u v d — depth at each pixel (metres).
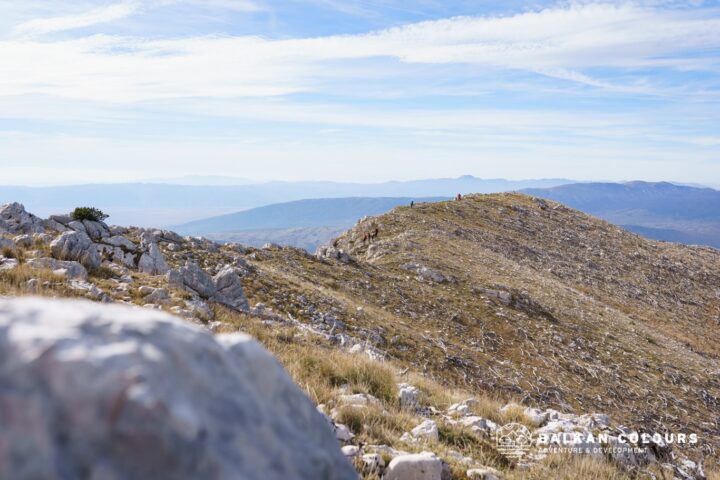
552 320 50.22
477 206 98.50
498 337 42.12
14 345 1.57
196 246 36.25
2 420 1.40
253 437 1.90
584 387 37.97
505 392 31.98
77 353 1.57
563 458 8.91
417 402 11.29
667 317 72.75
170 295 18.19
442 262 57.94
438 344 35.44
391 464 6.02
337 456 2.39
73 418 1.47
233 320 17.52
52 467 1.36
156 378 1.65
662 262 93.62
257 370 2.32
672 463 11.40
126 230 33.75
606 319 57.38
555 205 112.81
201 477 1.58
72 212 28.38
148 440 1.51
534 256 79.81
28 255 18.02
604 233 103.00
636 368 45.03
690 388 44.22
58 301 1.92
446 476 6.53
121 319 1.86
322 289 38.00
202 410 1.77
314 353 13.01
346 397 9.50
